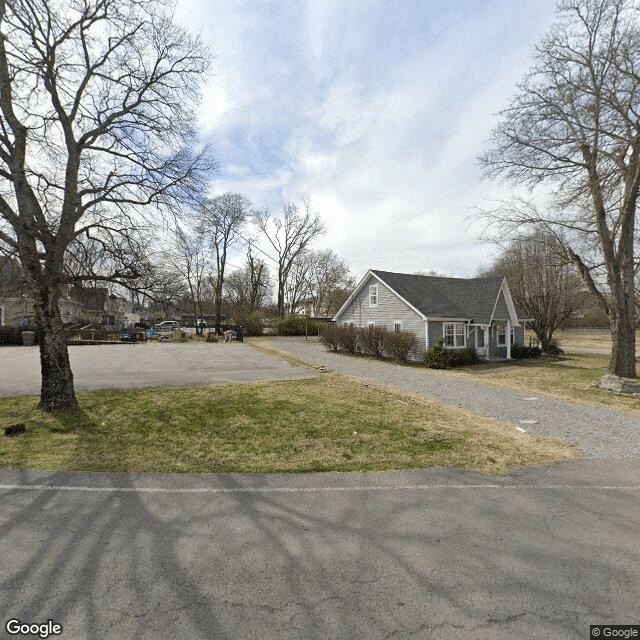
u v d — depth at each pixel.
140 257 9.22
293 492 4.82
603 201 14.15
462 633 2.60
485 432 7.69
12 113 7.73
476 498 4.71
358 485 5.07
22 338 27.41
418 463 5.92
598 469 5.78
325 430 7.58
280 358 21.20
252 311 54.66
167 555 3.43
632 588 3.07
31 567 3.23
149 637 2.53
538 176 15.00
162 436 7.03
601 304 15.77
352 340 23.73
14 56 7.64
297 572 3.22
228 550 3.53
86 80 8.67
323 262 64.56
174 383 12.20
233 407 9.23
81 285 8.95
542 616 2.76
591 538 3.81
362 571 3.24
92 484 4.95
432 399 11.03
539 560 3.43
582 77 13.59
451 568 3.30
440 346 19.36
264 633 2.58
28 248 7.77
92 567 3.24
